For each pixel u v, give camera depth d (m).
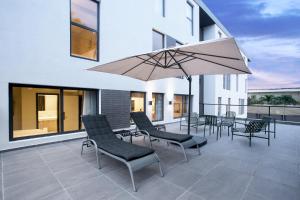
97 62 5.53
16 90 4.59
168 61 3.90
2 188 2.39
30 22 4.15
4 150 3.87
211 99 12.12
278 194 2.32
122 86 6.35
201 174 2.91
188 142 3.83
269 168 3.17
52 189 2.39
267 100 20.86
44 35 4.39
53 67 4.57
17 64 3.98
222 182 2.64
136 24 6.77
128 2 6.45
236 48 2.51
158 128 5.39
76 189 2.40
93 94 5.68
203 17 11.62
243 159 3.63
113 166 3.19
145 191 2.38
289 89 20.22
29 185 2.48
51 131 4.95
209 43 2.43
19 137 4.18
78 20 5.18
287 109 10.65
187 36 9.93
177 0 9.12
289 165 3.31
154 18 7.67
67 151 4.01
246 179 2.74
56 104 5.02
